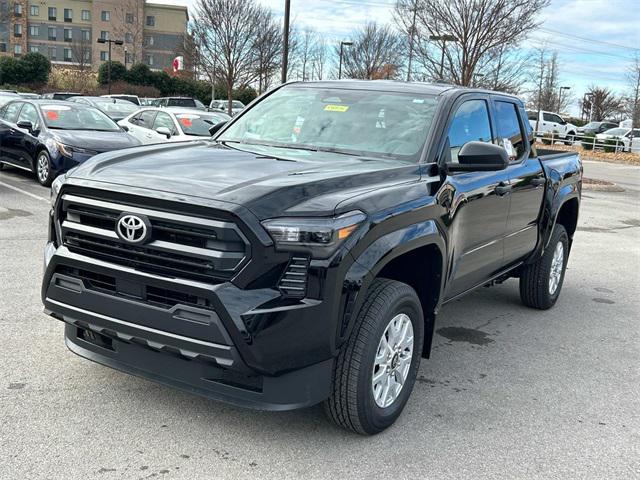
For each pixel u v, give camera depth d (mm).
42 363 4344
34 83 58281
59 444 3381
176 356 3230
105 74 59062
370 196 3438
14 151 12516
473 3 18172
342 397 3441
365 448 3559
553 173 6121
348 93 4910
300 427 3729
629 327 6184
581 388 4625
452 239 4207
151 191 3213
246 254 3039
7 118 12977
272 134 4719
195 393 3289
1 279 6152
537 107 53188
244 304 3021
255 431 3650
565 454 3666
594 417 4172
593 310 6711
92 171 3596
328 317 3143
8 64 57312
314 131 4613
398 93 4773
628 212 15109
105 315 3344
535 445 3744
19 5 86188
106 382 4125
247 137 4777
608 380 4809
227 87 32312
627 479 3451
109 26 88875
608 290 7617
